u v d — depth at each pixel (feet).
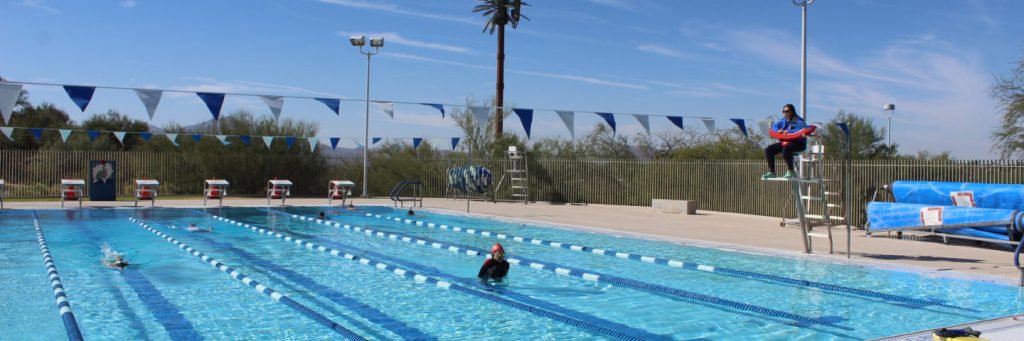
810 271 32.68
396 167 99.55
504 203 84.74
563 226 53.42
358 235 49.39
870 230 46.73
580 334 21.08
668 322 22.95
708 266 33.73
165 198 85.71
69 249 39.09
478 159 94.68
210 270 32.71
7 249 38.63
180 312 23.71
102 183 75.46
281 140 100.73
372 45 89.81
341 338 20.33
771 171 35.94
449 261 36.94
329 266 34.58
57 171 86.63
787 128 34.71
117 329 21.38
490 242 45.50
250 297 26.32
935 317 23.34
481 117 49.42
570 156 108.47
